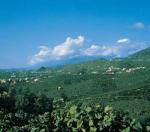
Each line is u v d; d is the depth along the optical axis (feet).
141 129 41.63
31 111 337.52
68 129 44.11
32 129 45.93
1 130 60.49
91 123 41.86
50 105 358.64
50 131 45.39
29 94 362.74
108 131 41.93
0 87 455.22
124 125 41.81
